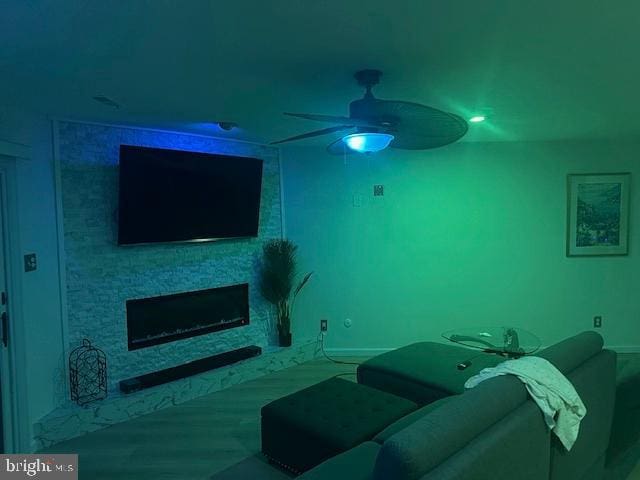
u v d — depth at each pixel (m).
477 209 4.73
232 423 3.30
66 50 1.94
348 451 2.01
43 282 3.09
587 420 2.12
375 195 4.77
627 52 2.07
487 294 4.77
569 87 2.63
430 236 4.77
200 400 3.73
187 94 2.67
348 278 4.83
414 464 1.33
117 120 3.37
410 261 4.80
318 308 4.84
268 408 2.63
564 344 2.26
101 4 1.53
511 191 4.69
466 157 4.70
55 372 3.20
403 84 2.53
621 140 4.55
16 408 2.83
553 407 1.81
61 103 2.83
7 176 2.79
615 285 4.68
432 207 4.75
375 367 3.22
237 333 4.45
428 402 2.89
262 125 3.63
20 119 2.89
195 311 4.13
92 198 3.43
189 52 1.99
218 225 4.12
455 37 1.87
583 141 4.59
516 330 4.07
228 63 2.14
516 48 2.01
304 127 3.72
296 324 4.84
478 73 2.36
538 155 4.65
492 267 4.75
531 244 4.71
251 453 2.88
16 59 2.04
